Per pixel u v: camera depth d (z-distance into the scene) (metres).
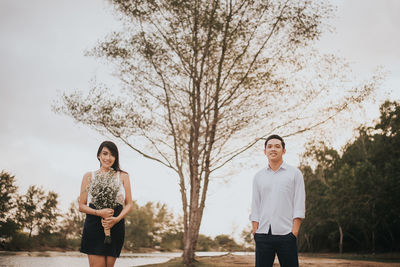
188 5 12.32
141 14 12.85
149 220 71.75
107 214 2.92
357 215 32.66
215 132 13.81
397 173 28.12
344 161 38.53
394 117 30.78
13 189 32.94
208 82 13.38
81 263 14.11
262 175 3.57
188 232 13.09
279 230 3.29
